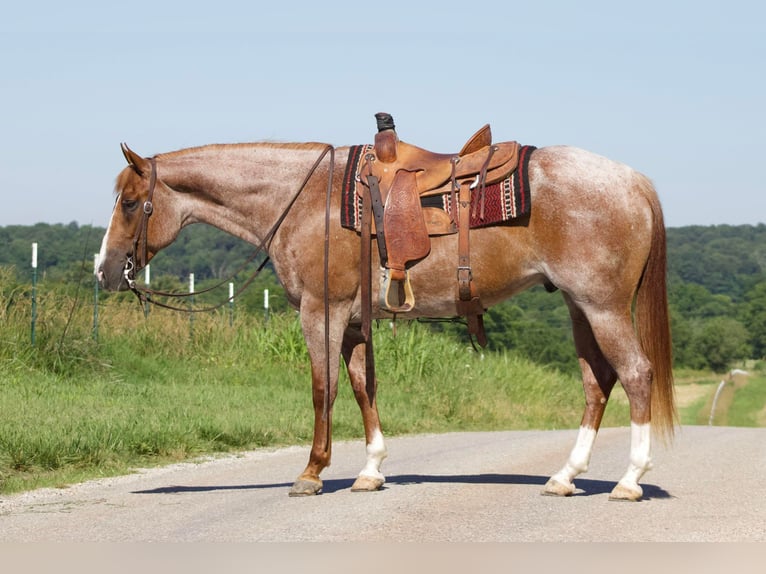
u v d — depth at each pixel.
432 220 7.30
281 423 12.73
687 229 142.88
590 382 7.50
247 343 20.05
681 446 11.77
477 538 5.83
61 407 12.01
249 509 6.95
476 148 7.41
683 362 95.88
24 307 16.45
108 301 19.23
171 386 15.77
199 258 85.50
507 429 18.56
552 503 7.03
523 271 7.29
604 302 7.11
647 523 6.27
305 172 7.80
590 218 7.07
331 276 7.54
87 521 6.57
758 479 8.38
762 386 78.75
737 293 121.31
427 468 9.45
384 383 19.47
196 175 7.96
